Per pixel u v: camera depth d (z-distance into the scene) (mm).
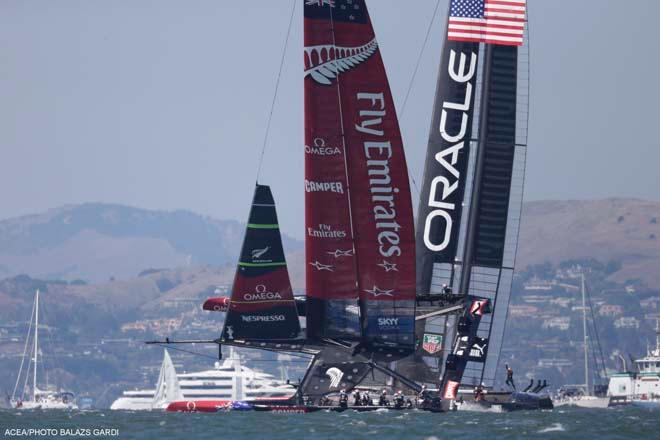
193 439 182375
